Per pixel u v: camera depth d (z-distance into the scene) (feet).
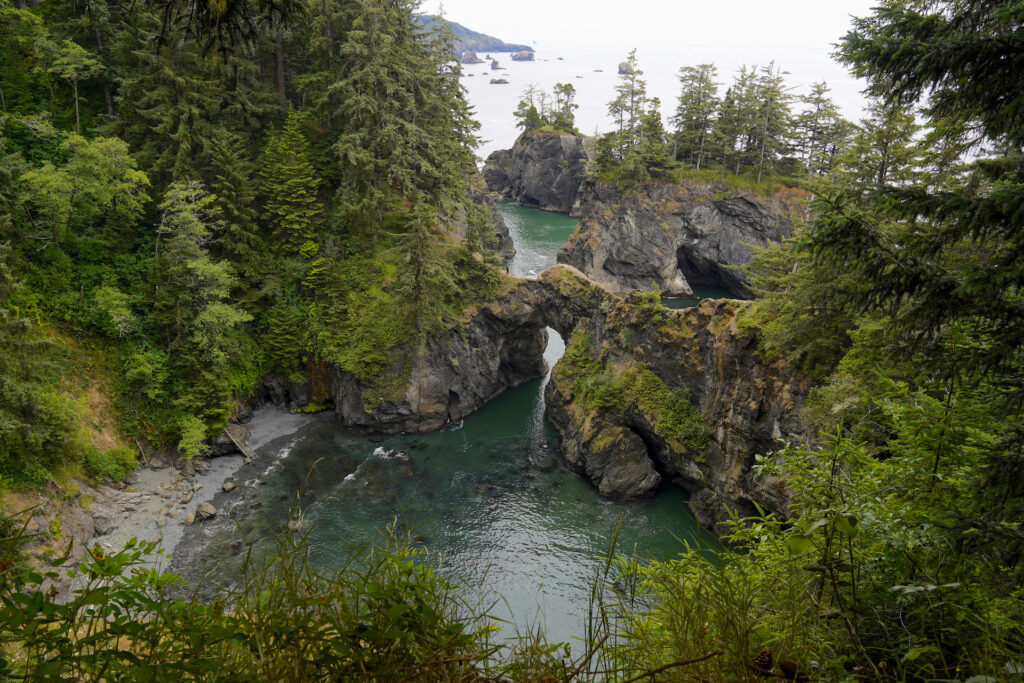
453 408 186.19
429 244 166.20
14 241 140.46
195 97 172.96
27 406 116.26
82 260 155.43
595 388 163.63
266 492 138.10
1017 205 19.34
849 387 72.95
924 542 14.89
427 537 126.00
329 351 172.96
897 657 12.13
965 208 20.47
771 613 11.52
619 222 306.55
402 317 171.83
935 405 26.27
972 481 21.43
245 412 170.60
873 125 113.39
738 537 18.98
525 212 452.76
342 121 206.59
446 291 183.52
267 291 176.24
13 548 9.08
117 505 125.39
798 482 18.47
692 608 10.94
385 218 199.41
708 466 140.15
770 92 282.56
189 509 128.77
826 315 100.63
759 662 10.50
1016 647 11.87
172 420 146.72
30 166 150.61
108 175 149.18
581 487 150.71
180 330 152.97
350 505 135.23
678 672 10.24
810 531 13.30
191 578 103.30
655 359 155.74
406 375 172.76
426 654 9.71
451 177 208.33
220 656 8.95
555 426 179.32
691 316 148.36
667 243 301.84
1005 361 22.44
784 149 295.89
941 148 68.74
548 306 195.72
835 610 11.86
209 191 176.24
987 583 14.47
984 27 23.20
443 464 157.89
